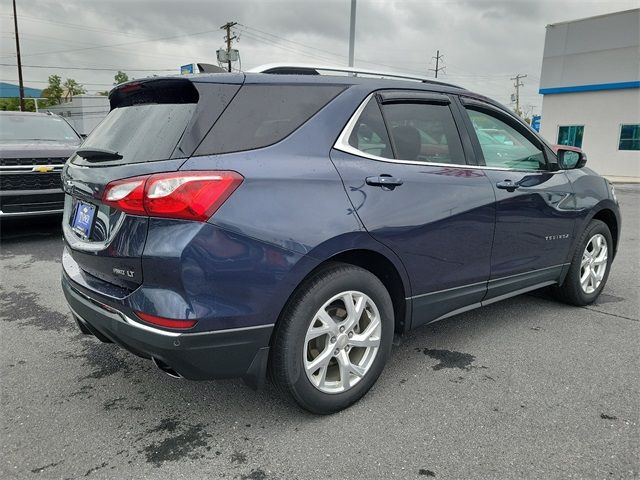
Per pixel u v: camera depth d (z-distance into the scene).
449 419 2.66
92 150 2.49
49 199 6.62
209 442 2.46
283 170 2.39
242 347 2.32
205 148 2.27
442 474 2.23
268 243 2.29
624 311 4.35
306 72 2.85
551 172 3.95
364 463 2.30
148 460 2.32
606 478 2.21
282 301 2.38
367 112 2.81
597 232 4.39
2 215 6.32
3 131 7.47
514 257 3.59
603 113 22.56
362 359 2.78
